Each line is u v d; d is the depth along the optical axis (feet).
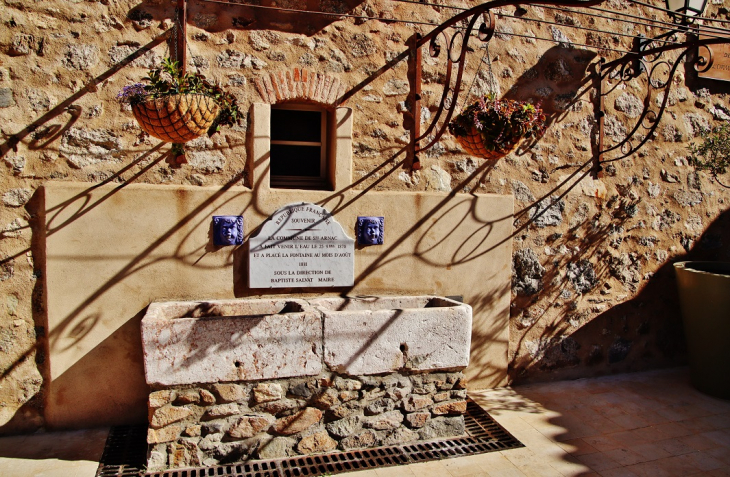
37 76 10.56
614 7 15.03
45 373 10.84
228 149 11.71
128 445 10.34
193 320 9.46
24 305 10.68
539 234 14.40
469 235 13.56
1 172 10.42
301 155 12.91
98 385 11.03
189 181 11.50
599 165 14.97
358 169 12.64
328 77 12.26
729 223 16.55
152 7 11.12
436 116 11.66
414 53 12.98
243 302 11.55
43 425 10.89
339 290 12.53
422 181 13.24
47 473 9.28
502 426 11.78
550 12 14.38
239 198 11.69
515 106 10.93
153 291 11.23
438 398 11.00
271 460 9.96
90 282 10.85
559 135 14.55
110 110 10.97
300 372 10.02
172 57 11.23
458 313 10.94
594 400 13.50
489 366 13.99
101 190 10.85
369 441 10.54
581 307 14.98
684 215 16.20
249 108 11.78
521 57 14.08
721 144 15.10
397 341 10.53
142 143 11.16
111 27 10.92
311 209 12.09
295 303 11.57
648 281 15.80
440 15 13.21
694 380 14.42
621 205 15.35
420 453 10.45
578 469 10.12
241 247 11.77
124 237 11.02
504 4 9.42
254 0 11.75
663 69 15.80
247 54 11.72
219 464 9.75
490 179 13.87
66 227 10.68
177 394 9.48
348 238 12.41
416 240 13.09
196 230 11.44
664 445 11.18
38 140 10.61
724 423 12.30
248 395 9.83
